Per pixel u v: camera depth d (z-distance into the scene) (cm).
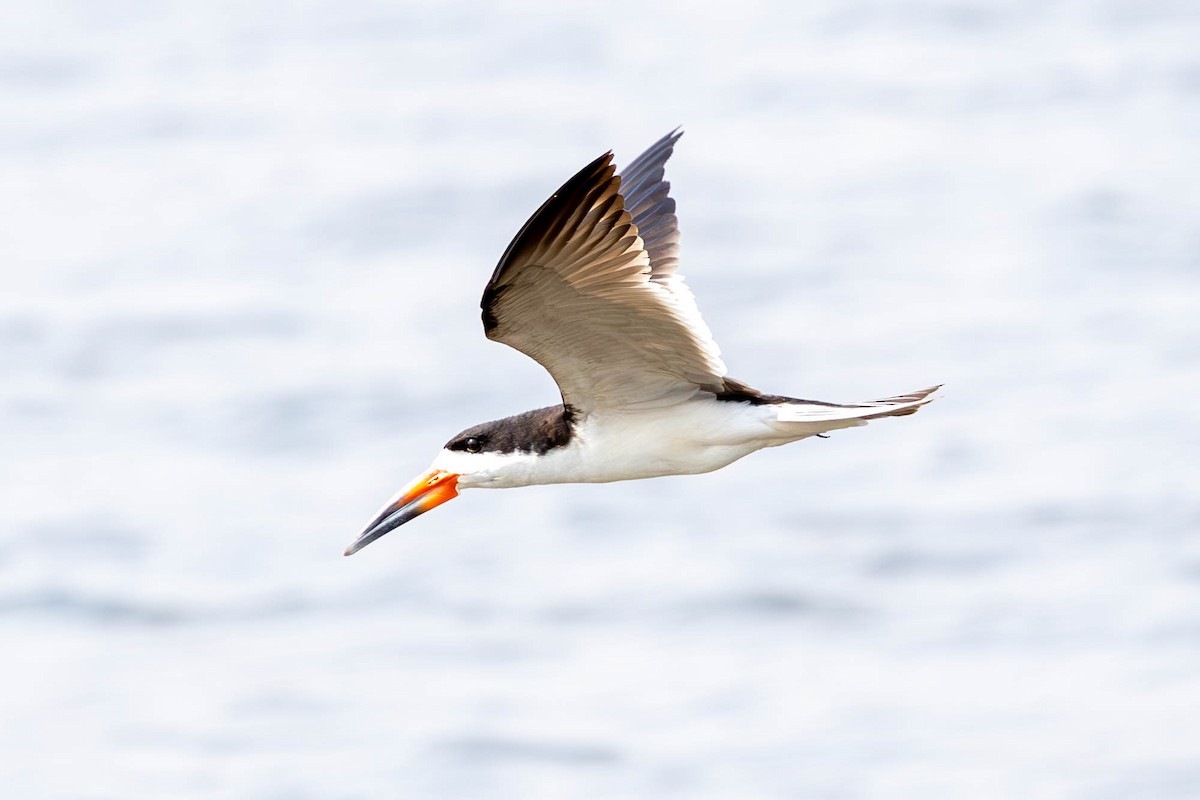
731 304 2606
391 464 2116
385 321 2608
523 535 1922
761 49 4103
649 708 1552
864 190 3145
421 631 1717
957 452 2061
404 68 4094
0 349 2566
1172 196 3011
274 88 3972
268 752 1513
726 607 1742
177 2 4775
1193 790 1370
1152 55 3881
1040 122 3497
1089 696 1530
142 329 2625
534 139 3484
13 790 1464
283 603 1788
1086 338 2395
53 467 2153
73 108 3881
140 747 1527
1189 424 2081
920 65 3931
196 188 3331
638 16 4469
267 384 2377
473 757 1480
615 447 834
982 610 1700
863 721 1511
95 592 1819
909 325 2480
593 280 741
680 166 3350
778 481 2027
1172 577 1731
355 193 3225
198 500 2045
